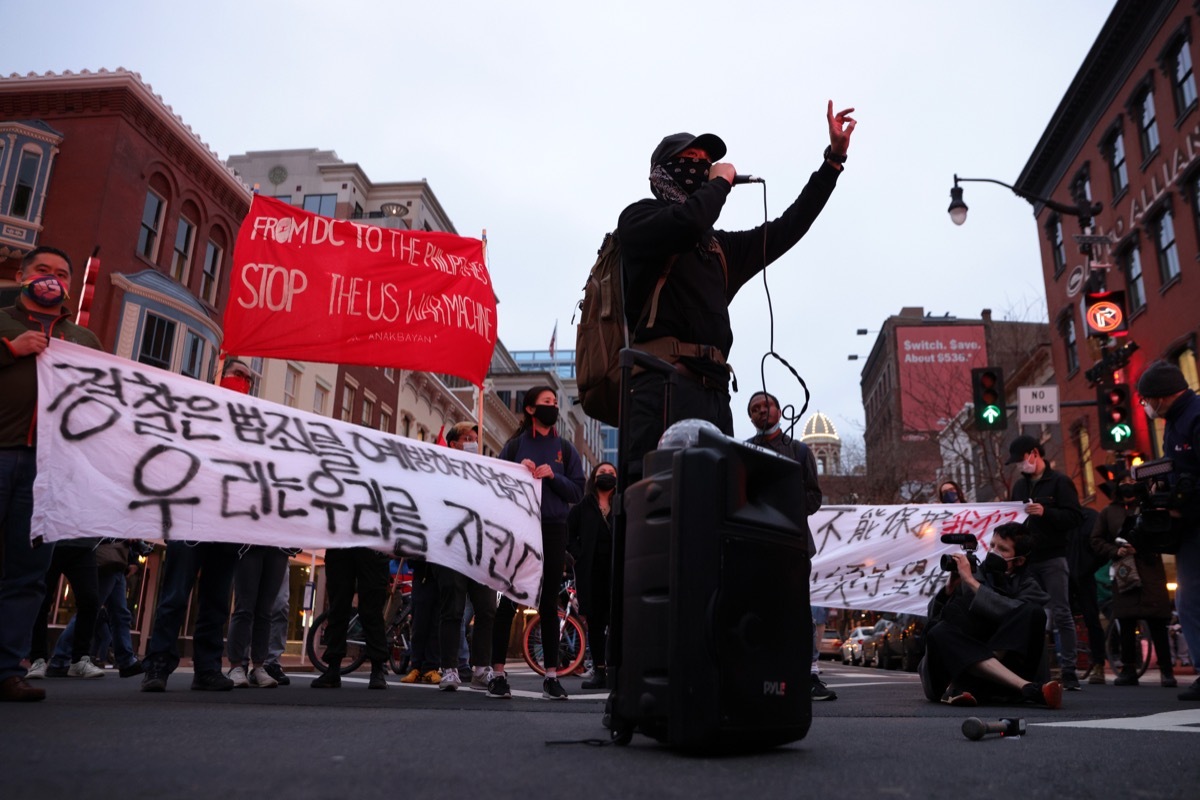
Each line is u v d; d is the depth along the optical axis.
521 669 13.53
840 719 4.18
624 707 2.64
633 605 2.65
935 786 1.98
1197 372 22.02
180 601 5.39
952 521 9.08
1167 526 5.12
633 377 3.22
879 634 20.58
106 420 4.58
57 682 6.30
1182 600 5.18
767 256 3.75
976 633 5.52
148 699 4.59
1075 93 27.70
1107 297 13.28
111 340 20.86
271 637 6.86
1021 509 8.94
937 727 3.65
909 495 39.88
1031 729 3.48
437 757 2.32
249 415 5.25
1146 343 24.52
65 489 4.32
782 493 2.73
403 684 7.23
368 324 7.96
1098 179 27.34
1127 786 1.99
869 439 50.53
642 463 3.06
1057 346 30.77
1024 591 5.65
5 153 20.39
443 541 5.62
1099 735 3.21
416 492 5.66
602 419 3.46
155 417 4.81
